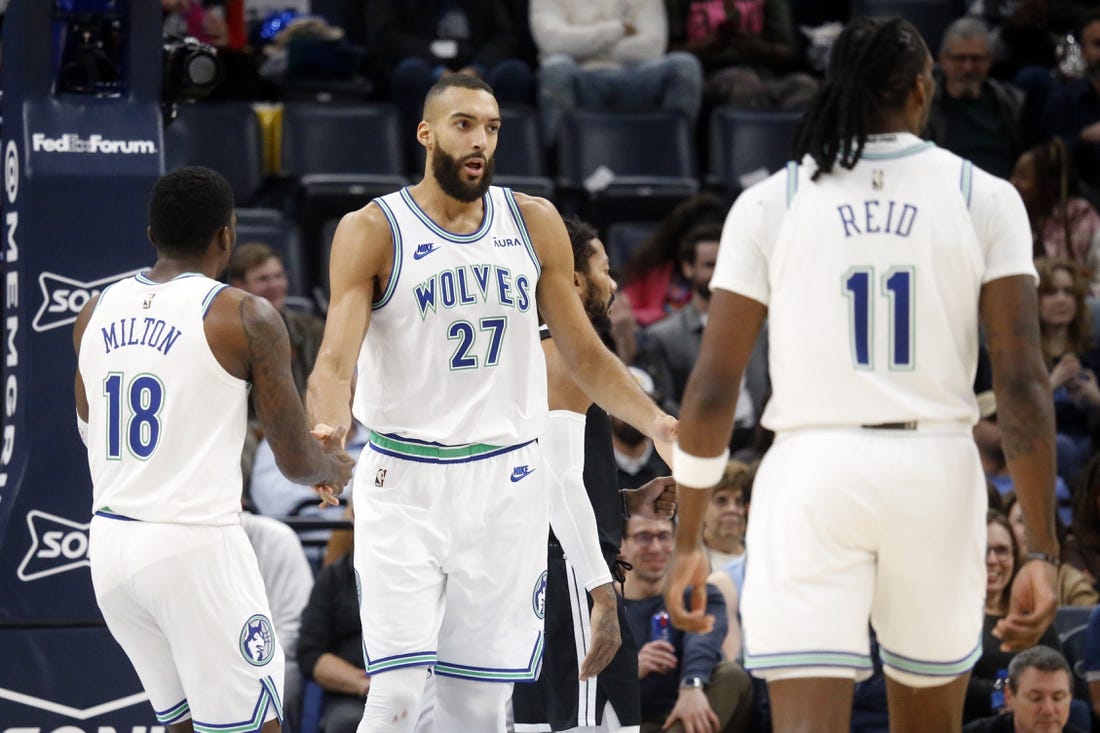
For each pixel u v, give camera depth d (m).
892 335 8.73
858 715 15.87
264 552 16.55
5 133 14.94
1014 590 9.38
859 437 8.70
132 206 14.54
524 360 11.41
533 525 11.42
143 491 10.80
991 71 30.23
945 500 8.65
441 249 11.19
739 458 19.48
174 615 10.80
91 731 14.12
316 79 28.19
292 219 26.05
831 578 8.66
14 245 14.59
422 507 11.11
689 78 28.33
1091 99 27.73
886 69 8.91
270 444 11.05
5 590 14.07
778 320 8.95
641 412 11.55
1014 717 15.20
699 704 15.66
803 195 8.95
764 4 29.95
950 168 8.92
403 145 27.27
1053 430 8.68
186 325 10.82
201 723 10.93
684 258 23.27
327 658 15.98
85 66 14.88
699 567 9.23
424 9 29.28
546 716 12.54
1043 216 25.03
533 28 28.94
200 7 27.73
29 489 14.19
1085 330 22.55
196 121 26.28
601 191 26.45
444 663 11.37
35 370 14.30
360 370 11.51
